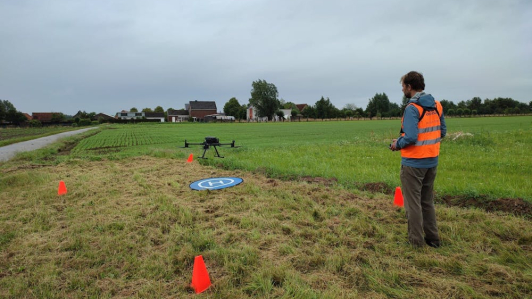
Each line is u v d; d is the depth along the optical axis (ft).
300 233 13.25
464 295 8.65
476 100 333.01
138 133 109.60
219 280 9.61
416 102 11.43
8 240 13.55
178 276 10.25
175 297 8.98
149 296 9.06
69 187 22.71
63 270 10.85
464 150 39.14
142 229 14.28
